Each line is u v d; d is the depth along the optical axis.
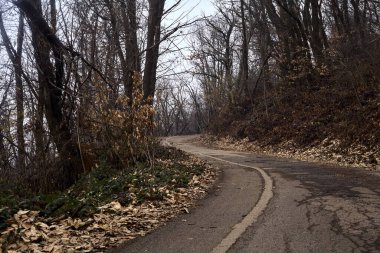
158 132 17.98
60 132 13.78
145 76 16.97
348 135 20.31
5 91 14.37
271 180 12.40
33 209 8.27
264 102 35.09
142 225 7.47
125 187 10.82
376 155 16.92
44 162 13.33
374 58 23.31
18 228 6.51
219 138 38.78
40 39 13.20
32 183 12.95
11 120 13.83
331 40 29.39
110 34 15.06
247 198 9.64
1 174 13.08
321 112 25.31
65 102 13.87
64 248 6.10
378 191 9.66
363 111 21.31
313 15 29.34
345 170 14.08
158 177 12.64
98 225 7.26
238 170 15.77
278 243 5.96
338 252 5.48
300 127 25.97
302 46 30.31
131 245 6.23
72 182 13.64
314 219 7.23
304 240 6.04
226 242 6.14
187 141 47.00
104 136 14.45
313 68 30.19
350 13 34.00
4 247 5.93
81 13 14.13
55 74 13.68
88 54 14.23
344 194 9.41
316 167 15.50
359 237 6.08
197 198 10.12
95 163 14.21
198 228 7.07
